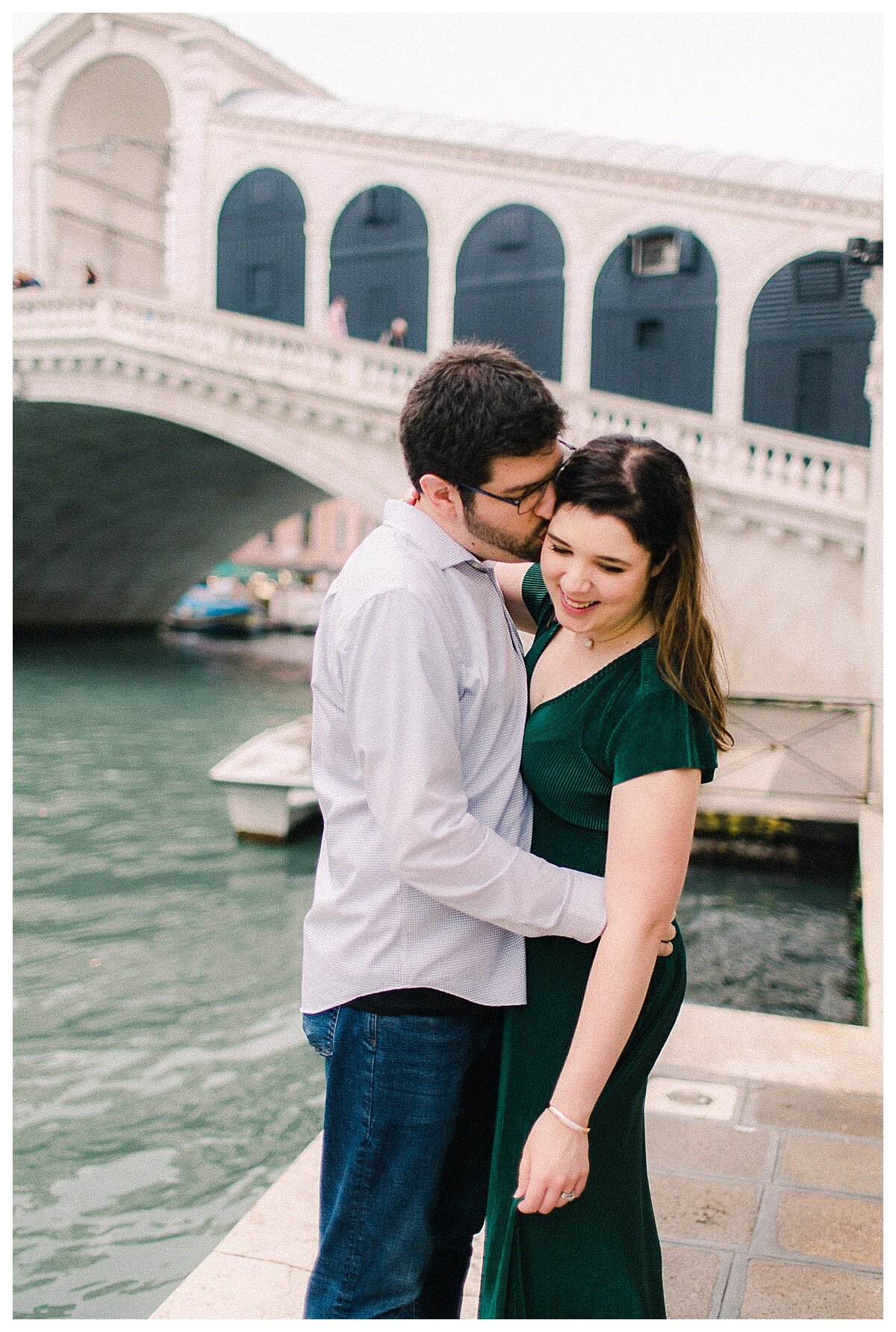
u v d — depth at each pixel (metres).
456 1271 1.64
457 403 1.33
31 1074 4.74
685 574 1.33
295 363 16.31
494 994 1.43
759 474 12.32
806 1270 2.03
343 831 1.42
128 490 24.50
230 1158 4.10
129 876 7.84
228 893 7.45
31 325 18.09
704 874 7.86
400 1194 1.42
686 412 12.77
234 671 21.45
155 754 12.76
